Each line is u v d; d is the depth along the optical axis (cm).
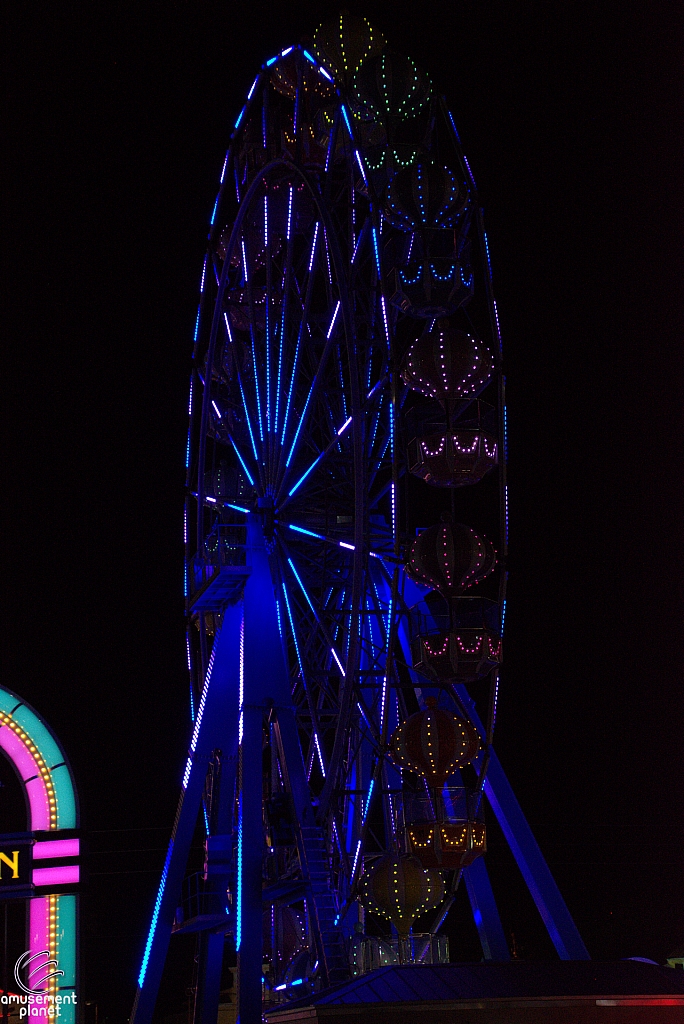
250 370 2991
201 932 2686
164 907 2550
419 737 2250
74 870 2944
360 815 2519
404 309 2495
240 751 2425
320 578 2730
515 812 2494
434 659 2319
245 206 2897
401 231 2594
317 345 2852
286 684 2495
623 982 2055
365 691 2806
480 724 2603
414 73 2842
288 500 2639
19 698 3036
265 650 2508
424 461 2386
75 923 2922
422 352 2405
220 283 2922
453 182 2478
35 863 2923
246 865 2281
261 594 2564
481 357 2420
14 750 3009
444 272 2431
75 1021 2861
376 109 2820
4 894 2894
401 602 2416
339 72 2900
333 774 2458
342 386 2688
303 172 2648
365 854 2514
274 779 2783
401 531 2366
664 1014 1988
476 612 2339
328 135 2888
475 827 2252
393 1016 1953
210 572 2772
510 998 1980
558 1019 1970
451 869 2280
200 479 2850
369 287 2612
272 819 2405
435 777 2255
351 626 2409
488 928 2419
